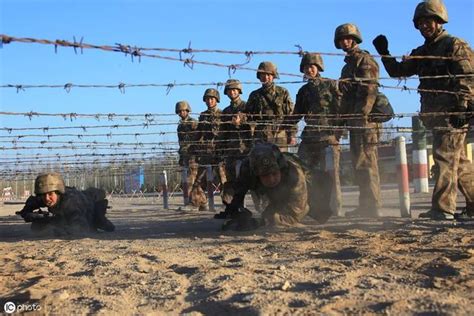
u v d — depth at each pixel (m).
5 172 18.00
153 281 4.80
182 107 15.97
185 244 7.07
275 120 12.22
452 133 8.44
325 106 11.09
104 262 5.82
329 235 7.03
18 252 7.05
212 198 15.31
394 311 3.55
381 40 9.02
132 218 13.42
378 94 9.88
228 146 13.60
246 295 4.10
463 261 4.91
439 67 8.44
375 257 5.35
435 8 8.35
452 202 8.59
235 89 13.69
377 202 9.96
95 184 29.17
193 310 3.92
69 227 9.09
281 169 8.18
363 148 9.95
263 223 8.57
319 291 4.13
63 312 4.00
